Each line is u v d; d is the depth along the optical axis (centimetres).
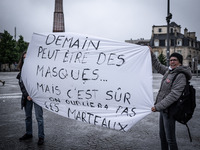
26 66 426
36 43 429
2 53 5222
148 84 349
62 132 500
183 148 404
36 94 422
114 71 373
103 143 429
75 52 402
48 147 405
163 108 298
